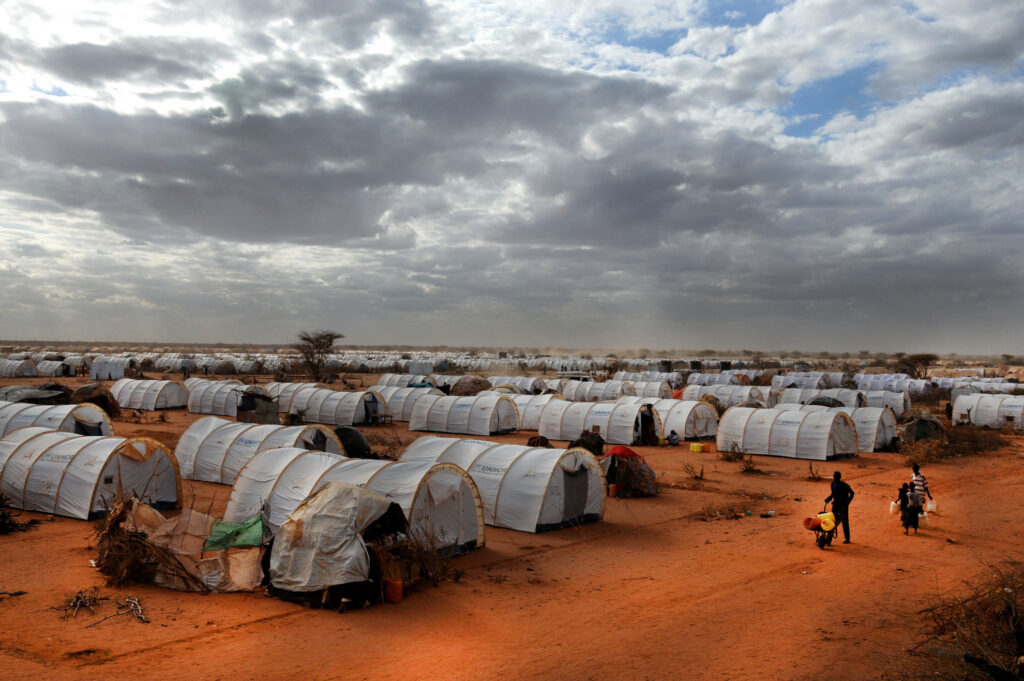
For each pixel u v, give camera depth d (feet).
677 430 160.04
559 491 79.77
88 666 41.11
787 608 52.34
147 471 84.74
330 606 51.67
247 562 56.49
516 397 180.45
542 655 43.34
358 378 371.56
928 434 148.97
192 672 40.45
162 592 55.21
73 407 119.65
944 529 79.25
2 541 69.77
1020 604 45.24
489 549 70.49
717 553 68.85
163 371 407.44
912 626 48.29
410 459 85.97
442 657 42.93
